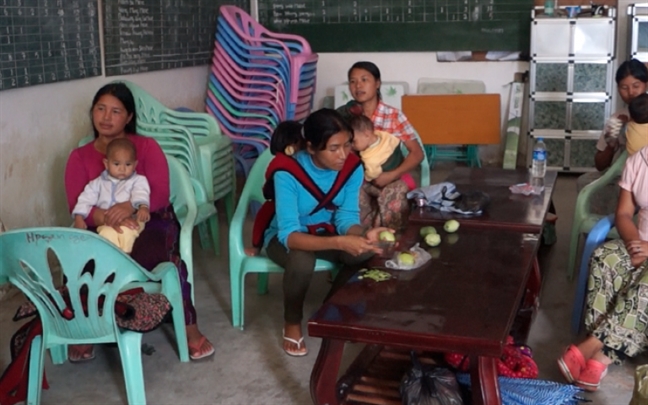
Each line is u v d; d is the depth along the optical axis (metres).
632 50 5.55
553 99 5.92
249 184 3.23
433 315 2.11
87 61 4.39
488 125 6.14
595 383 2.61
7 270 2.40
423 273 2.46
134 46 4.88
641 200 2.87
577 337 3.11
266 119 5.52
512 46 6.28
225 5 6.11
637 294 2.55
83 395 2.73
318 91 6.79
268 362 2.95
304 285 2.89
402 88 6.41
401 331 2.01
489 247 2.71
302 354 2.99
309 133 2.68
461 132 6.19
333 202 2.91
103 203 2.88
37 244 2.31
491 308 2.15
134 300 2.52
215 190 4.23
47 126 4.06
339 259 2.93
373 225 3.38
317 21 6.64
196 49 5.70
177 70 5.49
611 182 3.69
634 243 2.74
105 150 2.97
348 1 6.54
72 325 2.42
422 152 3.64
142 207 2.83
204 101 5.95
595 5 5.80
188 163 4.04
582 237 4.04
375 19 6.52
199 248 4.43
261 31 5.75
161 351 3.05
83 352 2.99
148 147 2.98
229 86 5.63
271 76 5.48
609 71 5.75
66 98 4.23
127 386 2.45
